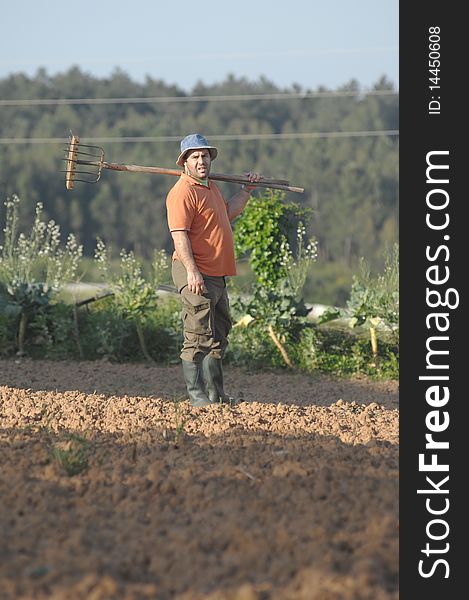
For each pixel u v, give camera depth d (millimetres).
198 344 16703
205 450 12945
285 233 26641
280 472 11508
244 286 26922
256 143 163125
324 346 25719
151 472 11375
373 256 137375
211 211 16531
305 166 150750
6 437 13523
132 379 22500
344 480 11234
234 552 9133
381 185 147500
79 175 146750
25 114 175750
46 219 143000
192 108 185375
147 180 150250
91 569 8570
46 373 23312
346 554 9078
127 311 26312
